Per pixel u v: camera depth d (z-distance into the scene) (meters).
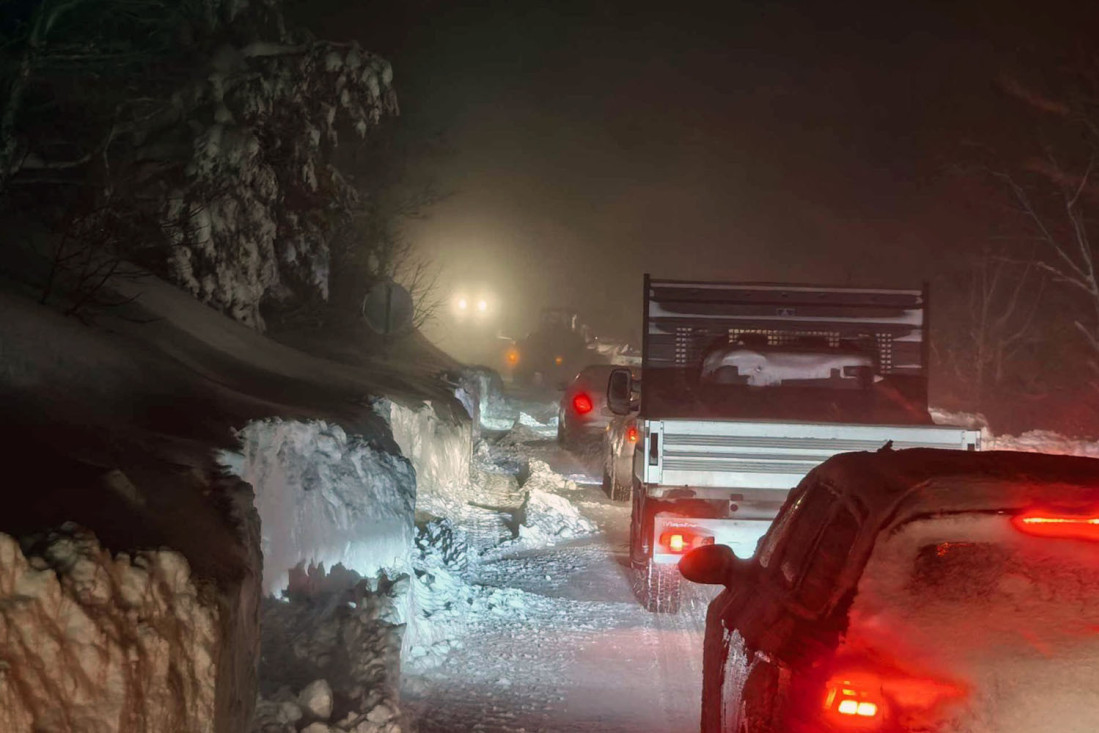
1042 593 4.20
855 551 4.51
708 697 5.93
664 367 12.05
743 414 11.99
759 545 6.20
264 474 8.77
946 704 3.87
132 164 15.28
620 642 9.27
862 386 12.05
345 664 7.32
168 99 15.50
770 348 12.04
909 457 5.10
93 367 8.79
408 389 18.55
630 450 17.44
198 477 6.98
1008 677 3.87
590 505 17.23
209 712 4.64
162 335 12.21
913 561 4.38
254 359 14.01
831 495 5.16
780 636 4.61
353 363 20.44
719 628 5.82
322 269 21.02
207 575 5.19
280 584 8.66
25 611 3.79
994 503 4.51
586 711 7.47
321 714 6.45
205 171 14.94
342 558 9.27
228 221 15.38
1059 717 3.76
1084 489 4.57
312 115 17.62
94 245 12.12
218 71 15.74
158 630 4.41
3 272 10.56
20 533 4.38
